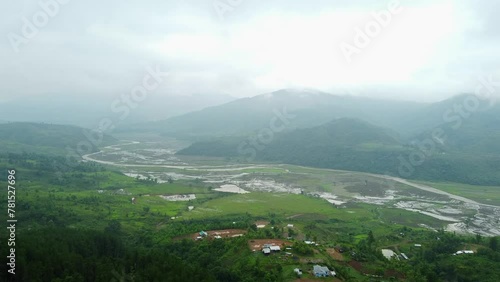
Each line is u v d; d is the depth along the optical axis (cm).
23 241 13262
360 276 13925
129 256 13988
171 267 12938
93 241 15025
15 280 11450
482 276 14600
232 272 13275
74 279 11806
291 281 12381
